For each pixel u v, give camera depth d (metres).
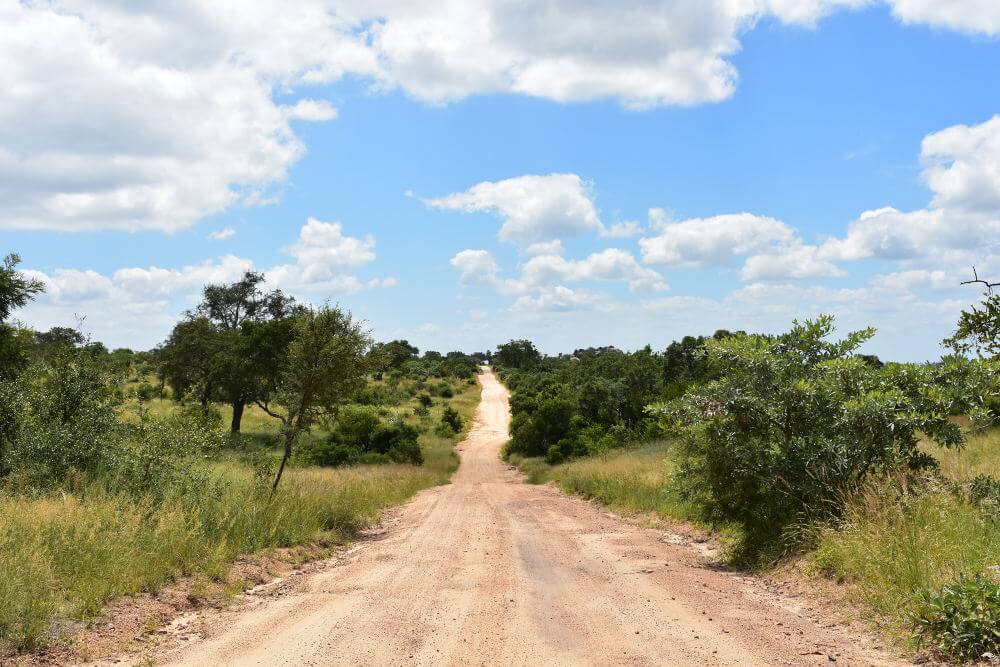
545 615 6.51
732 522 11.17
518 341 163.38
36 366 13.03
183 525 9.48
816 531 8.38
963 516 7.38
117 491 11.09
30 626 5.77
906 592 5.88
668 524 14.10
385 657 5.25
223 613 7.18
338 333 15.55
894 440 9.22
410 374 128.12
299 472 23.09
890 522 7.52
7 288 16.53
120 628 6.33
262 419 59.47
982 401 8.86
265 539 11.15
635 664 4.95
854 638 5.65
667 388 37.22
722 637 5.63
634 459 27.53
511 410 76.06
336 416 15.77
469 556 10.41
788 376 9.88
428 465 42.59
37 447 11.62
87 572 7.24
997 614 4.95
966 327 8.96
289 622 6.50
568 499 21.89
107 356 13.70
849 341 10.18
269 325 47.16
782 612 6.60
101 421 12.63
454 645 5.55
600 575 8.59
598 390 49.94
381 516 17.73
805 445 9.33
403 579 8.59
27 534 7.64
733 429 9.99
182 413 13.54
